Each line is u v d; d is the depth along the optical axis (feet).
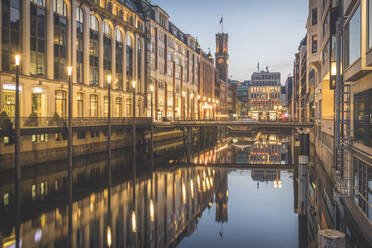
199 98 329.93
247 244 41.50
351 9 50.29
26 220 48.47
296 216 53.93
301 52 313.12
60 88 114.11
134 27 172.04
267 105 508.53
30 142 92.38
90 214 52.31
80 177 81.97
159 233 44.93
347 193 51.60
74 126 94.32
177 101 261.03
